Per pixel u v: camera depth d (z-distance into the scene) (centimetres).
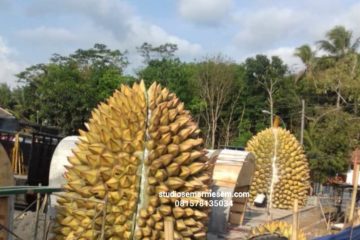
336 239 896
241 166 1384
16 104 5738
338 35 4794
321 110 4253
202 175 880
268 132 2028
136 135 837
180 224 846
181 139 863
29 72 5203
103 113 866
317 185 3091
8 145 1842
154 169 832
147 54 5384
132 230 830
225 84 4988
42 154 1503
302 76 4934
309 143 3262
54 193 801
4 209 794
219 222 1296
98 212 802
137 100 855
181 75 4978
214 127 4931
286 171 1975
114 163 828
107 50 5344
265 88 5150
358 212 1321
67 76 4294
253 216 1658
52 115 4091
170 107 880
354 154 1123
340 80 4375
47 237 843
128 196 826
